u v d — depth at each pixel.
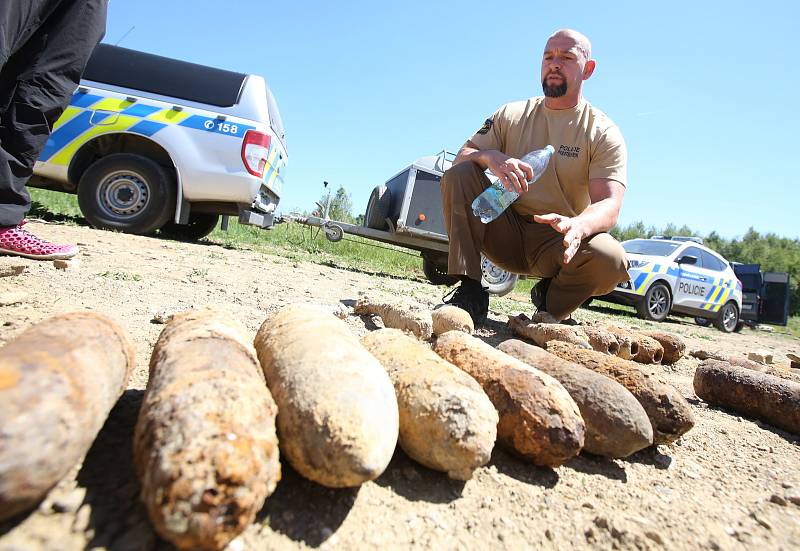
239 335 1.53
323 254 10.80
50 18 2.89
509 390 1.70
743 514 1.66
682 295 11.70
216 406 1.05
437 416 1.44
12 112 2.91
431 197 9.15
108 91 6.43
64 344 1.13
